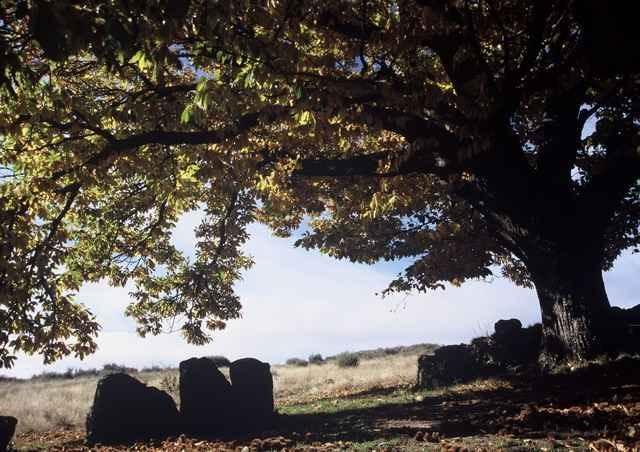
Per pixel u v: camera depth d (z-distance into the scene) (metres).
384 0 11.70
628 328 12.96
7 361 11.90
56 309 13.20
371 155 13.05
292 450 8.08
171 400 12.24
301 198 16.36
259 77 9.16
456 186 13.73
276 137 13.45
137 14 6.39
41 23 5.14
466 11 11.33
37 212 12.70
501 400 11.12
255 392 12.52
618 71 11.53
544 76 11.85
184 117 9.35
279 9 10.15
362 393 18.59
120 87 14.48
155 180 14.63
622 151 13.20
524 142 17.28
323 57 10.98
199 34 8.60
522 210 13.10
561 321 13.23
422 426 9.52
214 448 9.02
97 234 17.77
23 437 14.93
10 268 11.31
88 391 29.72
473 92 11.22
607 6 9.88
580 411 8.70
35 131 11.88
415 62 12.07
